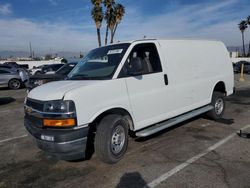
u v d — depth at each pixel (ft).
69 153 11.57
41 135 11.78
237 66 89.71
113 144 13.17
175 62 16.81
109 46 15.70
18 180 12.12
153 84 15.08
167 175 11.89
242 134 17.49
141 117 14.55
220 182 11.05
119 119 13.24
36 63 139.64
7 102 35.12
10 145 17.13
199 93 18.97
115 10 87.40
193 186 10.82
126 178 11.83
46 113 11.75
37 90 13.46
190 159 13.57
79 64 16.38
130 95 13.84
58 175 12.49
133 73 13.97
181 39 18.02
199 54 19.19
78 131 11.64
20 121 23.79
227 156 13.79
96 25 86.74
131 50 14.43
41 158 14.70
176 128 19.44
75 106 11.59
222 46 22.31
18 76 54.75
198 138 16.97
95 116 12.26
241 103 29.58
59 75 29.48
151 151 14.92
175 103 16.75
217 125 20.03
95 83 12.57
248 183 10.92
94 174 12.40
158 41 16.21
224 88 22.02
